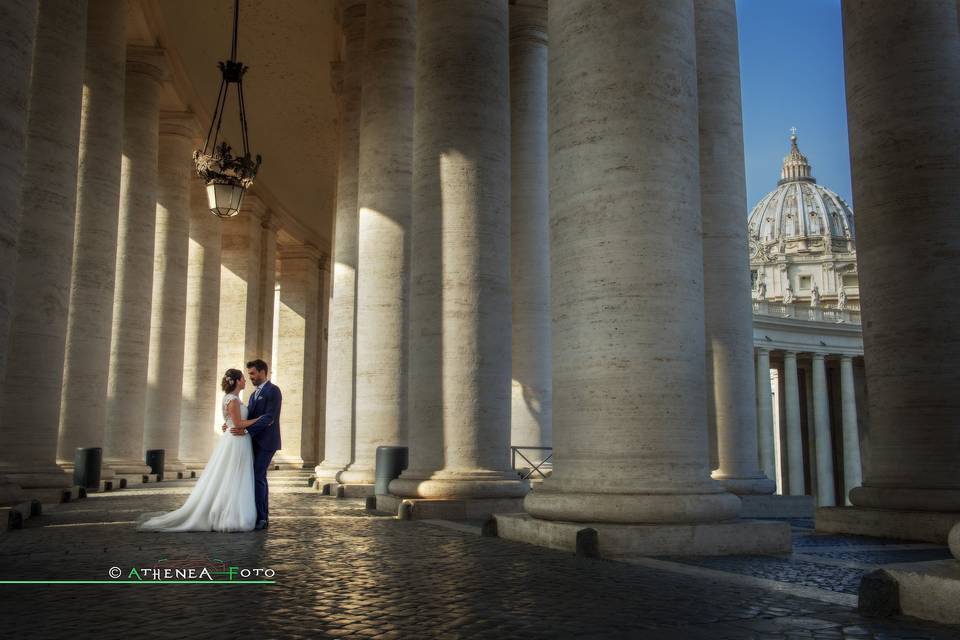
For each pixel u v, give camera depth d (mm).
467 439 17547
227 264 49688
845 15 15906
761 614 7031
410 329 18562
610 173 11688
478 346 17875
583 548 10617
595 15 12086
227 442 14102
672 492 11047
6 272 12930
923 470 14016
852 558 10820
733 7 21844
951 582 6691
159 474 34812
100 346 26891
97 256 26969
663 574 9164
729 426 20109
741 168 21203
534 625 6570
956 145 14500
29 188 20156
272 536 13164
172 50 35375
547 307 25625
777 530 11172
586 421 11469
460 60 18781
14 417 19484
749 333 20688
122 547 11531
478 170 18453
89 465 25344
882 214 14781
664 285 11461
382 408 23984
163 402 37594
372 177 25125
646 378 11273
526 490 17547
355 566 9820
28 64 13797
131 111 33188
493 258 18328
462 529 14461
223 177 23703
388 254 24547
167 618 6859
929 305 14219
